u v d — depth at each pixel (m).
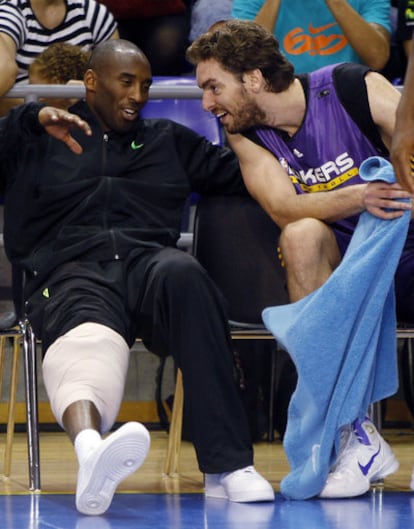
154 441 13.22
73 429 7.81
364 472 8.45
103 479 7.36
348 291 8.18
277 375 13.23
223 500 8.28
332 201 8.92
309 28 13.90
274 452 11.90
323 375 8.23
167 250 9.10
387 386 8.60
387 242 8.23
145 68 9.77
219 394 8.26
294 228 8.94
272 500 8.22
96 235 9.39
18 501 8.23
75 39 13.98
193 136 10.26
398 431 14.34
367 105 9.33
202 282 8.43
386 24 14.28
